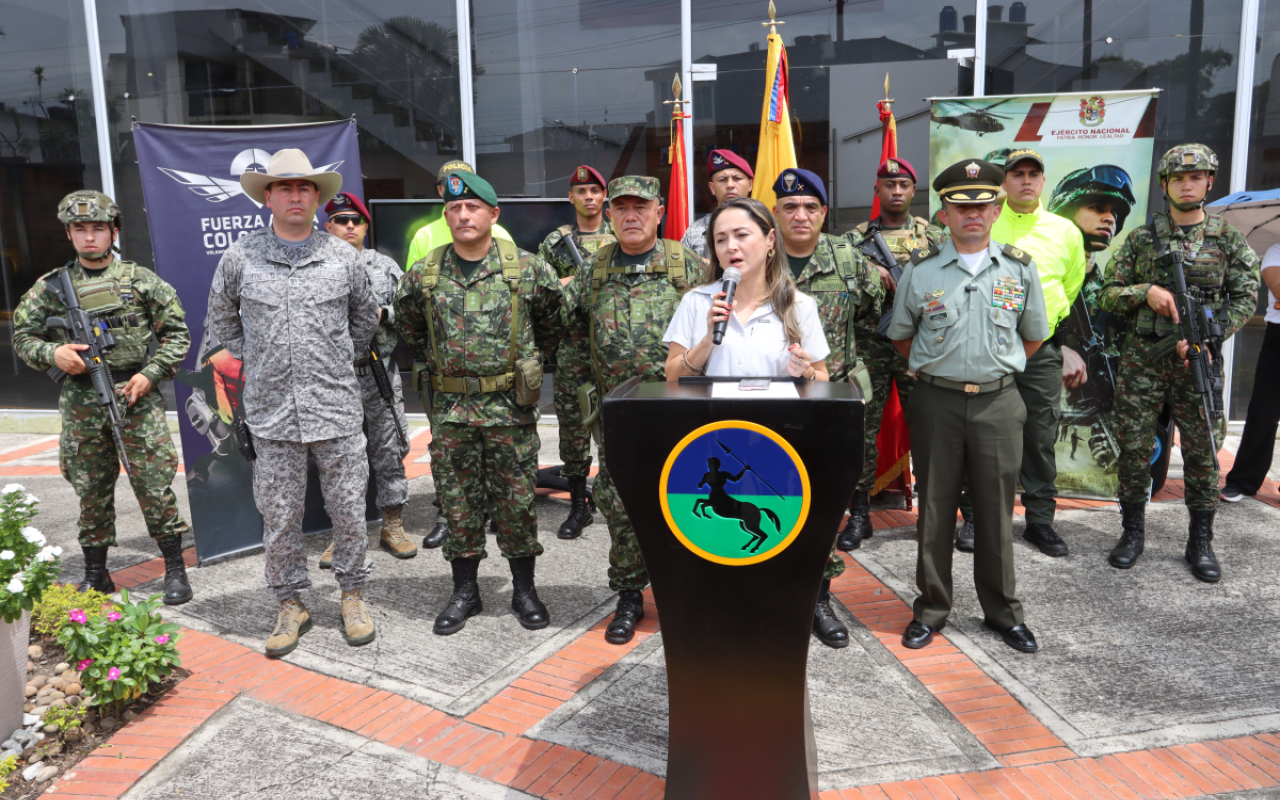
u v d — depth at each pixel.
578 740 2.86
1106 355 5.18
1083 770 2.65
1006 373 3.32
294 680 3.29
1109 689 3.12
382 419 4.59
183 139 4.54
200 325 4.53
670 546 2.06
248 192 3.49
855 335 4.39
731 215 2.47
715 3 7.11
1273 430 5.14
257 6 7.65
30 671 3.33
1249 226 4.94
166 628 3.21
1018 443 3.38
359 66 7.66
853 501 4.70
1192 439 4.16
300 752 2.83
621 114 7.41
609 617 3.80
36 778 2.71
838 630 3.50
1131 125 5.04
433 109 7.63
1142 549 4.44
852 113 7.05
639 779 2.65
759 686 2.11
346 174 4.87
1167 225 4.25
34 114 7.93
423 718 3.01
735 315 2.56
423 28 7.52
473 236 3.51
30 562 2.88
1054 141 5.14
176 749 2.86
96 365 3.81
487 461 3.70
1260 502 5.23
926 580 3.49
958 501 3.48
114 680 2.94
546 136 7.55
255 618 3.88
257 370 3.44
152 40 7.77
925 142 7.00
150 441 4.02
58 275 3.92
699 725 2.16
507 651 3.50
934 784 2.60
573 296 3.69
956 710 3.00
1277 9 6.48
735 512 2.02
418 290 3.64
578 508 4.94
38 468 6.84
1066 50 6.79
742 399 1.96
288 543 3.55
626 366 3.45
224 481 4.61
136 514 5.54
